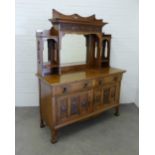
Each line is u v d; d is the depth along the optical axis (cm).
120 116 257
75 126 227
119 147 186
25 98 273
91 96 211
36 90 271
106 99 232
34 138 199
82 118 208
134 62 287
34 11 238
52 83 171
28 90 270
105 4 254
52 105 178
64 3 242
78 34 224
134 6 263
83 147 185
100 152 178
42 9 239
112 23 263
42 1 236
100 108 227
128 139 201
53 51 205
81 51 240
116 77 234
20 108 271
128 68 288
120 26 267
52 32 198
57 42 197
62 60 230
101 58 249
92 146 187
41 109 216
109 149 183
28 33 245
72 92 189
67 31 201
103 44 252
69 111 193
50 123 190
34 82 267
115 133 212
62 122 191
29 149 180
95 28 226
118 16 262
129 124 234
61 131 215
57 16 192
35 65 259
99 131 216
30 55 254
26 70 260
